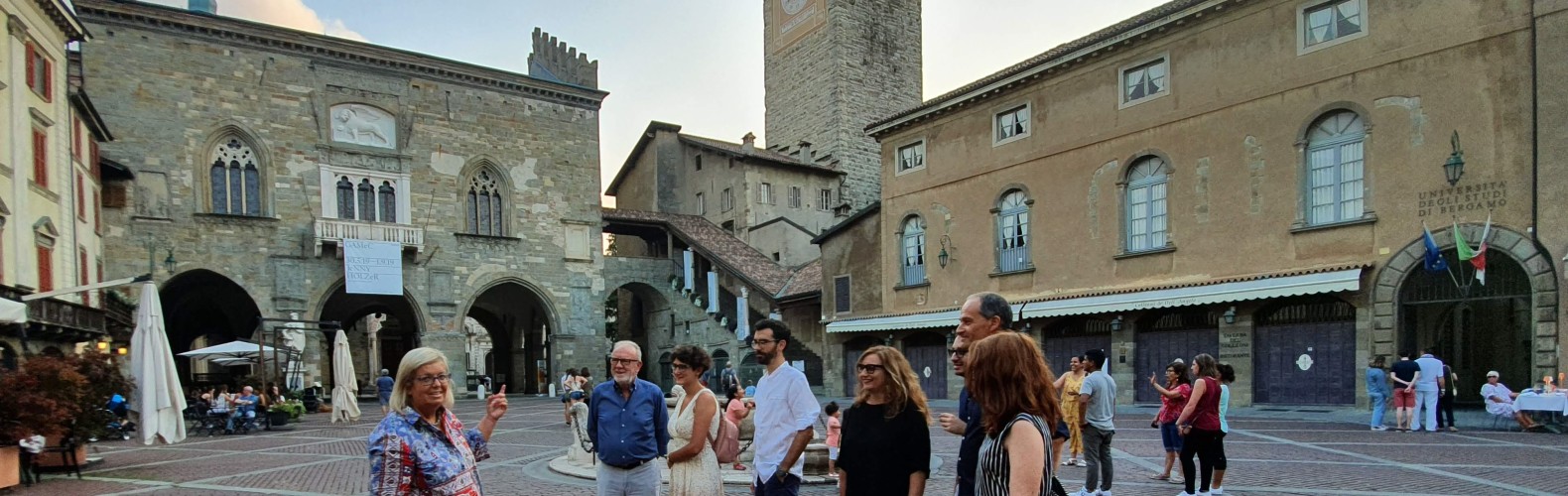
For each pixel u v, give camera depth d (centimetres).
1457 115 1952
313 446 2003
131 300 3684
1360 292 2084
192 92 3947
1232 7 2362
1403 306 2045
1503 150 1878
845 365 3669
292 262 4122
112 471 1546
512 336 5531
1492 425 1791
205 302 4588
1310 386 2188
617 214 5091
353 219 4297
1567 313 1762
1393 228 2042
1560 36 1805
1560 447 1412
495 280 4662
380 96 4425
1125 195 2627
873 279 3534
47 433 1329
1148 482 1170
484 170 4725
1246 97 2330
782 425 654
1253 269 2289
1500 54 1895
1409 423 1784
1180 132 2478
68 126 2853
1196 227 2428
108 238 3697
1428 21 2011
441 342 4462
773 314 4203
